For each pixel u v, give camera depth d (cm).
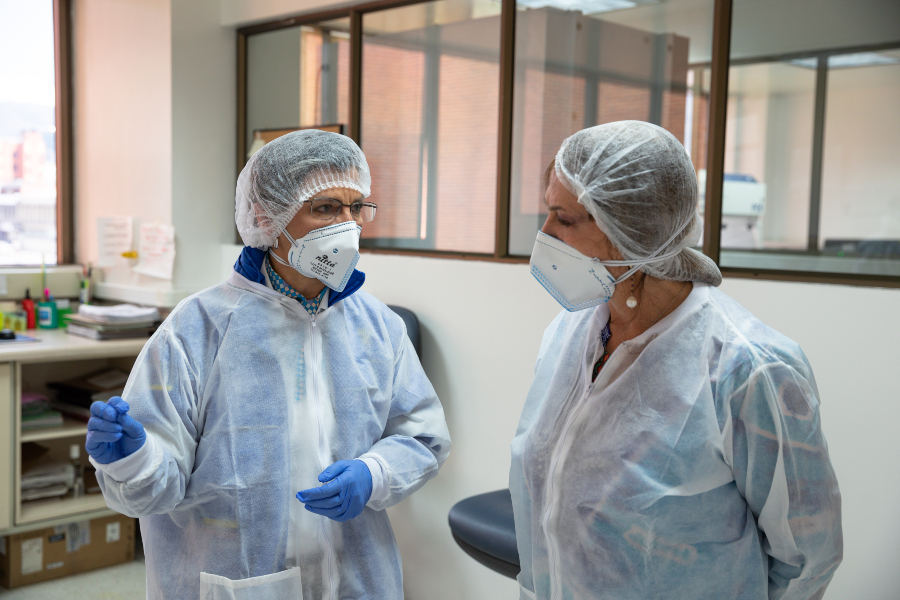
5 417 275
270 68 324
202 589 124
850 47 270
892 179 301
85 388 324
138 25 334
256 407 127
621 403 105
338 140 132
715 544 102
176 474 121
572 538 106
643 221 99
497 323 237
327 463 130
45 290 347
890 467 164
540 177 238
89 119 368
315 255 127
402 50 271
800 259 223
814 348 174
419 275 261
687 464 99
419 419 145
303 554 127
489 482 240
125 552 316
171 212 324
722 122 202
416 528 265
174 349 125
